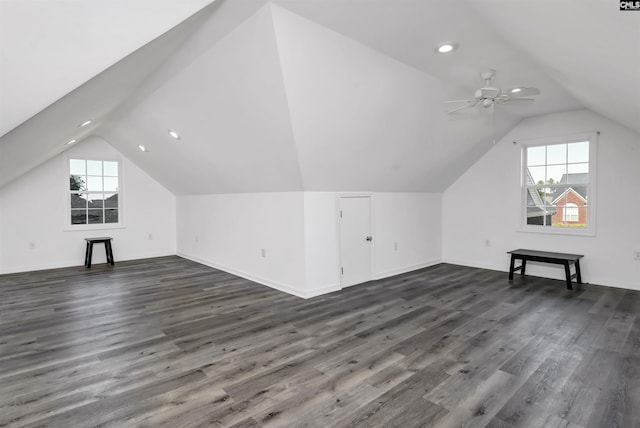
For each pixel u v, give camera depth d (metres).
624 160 4.59
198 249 6.79
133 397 2.15
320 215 4.50
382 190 5.35
